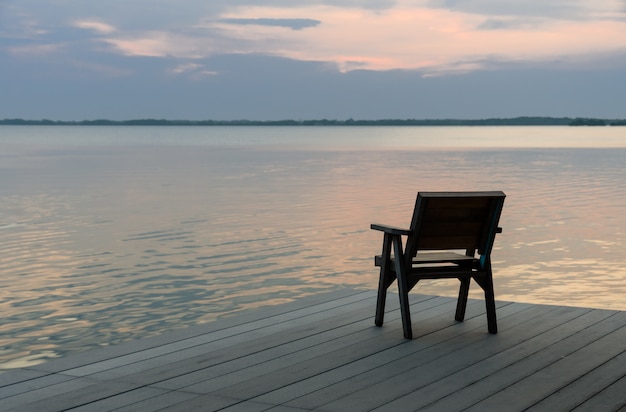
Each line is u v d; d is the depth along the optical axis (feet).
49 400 12.57
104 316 29.53
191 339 16.69
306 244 47.78
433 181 100.68
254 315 19.12
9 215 64.69
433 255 17.79
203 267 40.09
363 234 52.03
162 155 202.08
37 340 26.12
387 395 12.80
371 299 21.13
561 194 79.87
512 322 18.30
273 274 38.19
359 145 313.94
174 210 67.82
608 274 37.93
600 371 14.19
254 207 69.77
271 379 13.75
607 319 18.51
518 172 118.42
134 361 14.92
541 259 42.04
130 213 65.72
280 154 205.26
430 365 14.64
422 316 19.04
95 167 139.95
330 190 87.20
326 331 17.44
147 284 35.76
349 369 14.37
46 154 212.84
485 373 14.08
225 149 261.03
